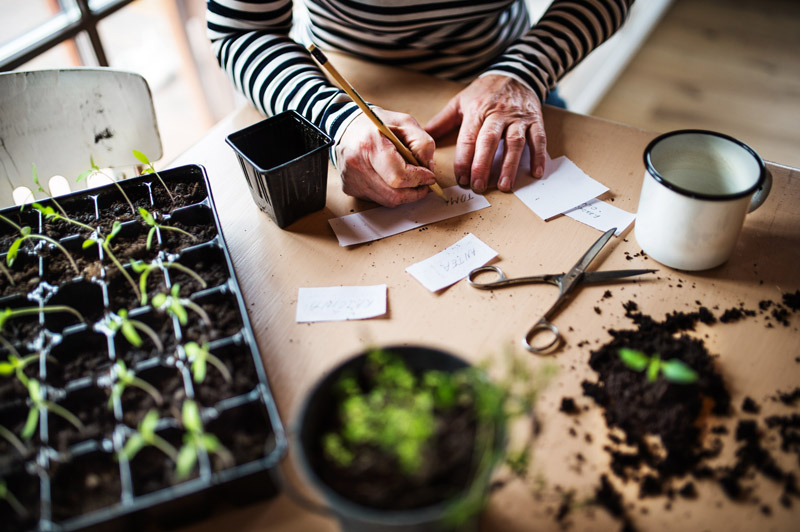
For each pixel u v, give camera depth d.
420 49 1.21
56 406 0.63
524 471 0.58
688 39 2.65
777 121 2.23
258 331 0.75
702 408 0.66
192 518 0.58
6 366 0.63
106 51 1.77
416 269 0.82
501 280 0.79
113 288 0.76
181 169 0.90
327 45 1.25
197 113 2.22
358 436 0.48
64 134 1.02
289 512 0.59
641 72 2.48
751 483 0.60
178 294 0.75
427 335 0.74
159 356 0.68
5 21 1.45
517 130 0.98
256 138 0.89
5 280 0.78
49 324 0.74
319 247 0.86
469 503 0.45
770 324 0.74
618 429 0.65
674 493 0.59
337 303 0.78
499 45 1.30
